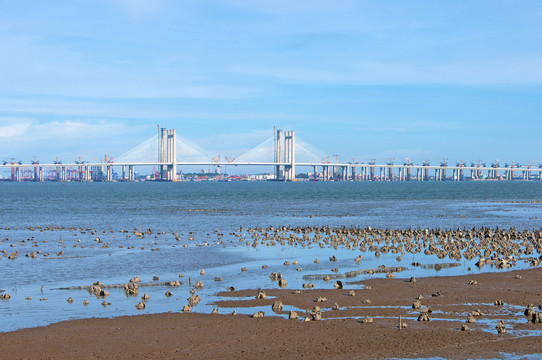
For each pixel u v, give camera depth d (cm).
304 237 6400
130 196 19112
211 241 6334
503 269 4441
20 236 6912
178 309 3231
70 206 13275
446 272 4322
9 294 3628
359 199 16388
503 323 2816
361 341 2653
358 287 3744
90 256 5212
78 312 3169
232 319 3005
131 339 2700
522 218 9481
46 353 2534
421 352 2511
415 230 6919
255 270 4450
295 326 2881
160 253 5391
